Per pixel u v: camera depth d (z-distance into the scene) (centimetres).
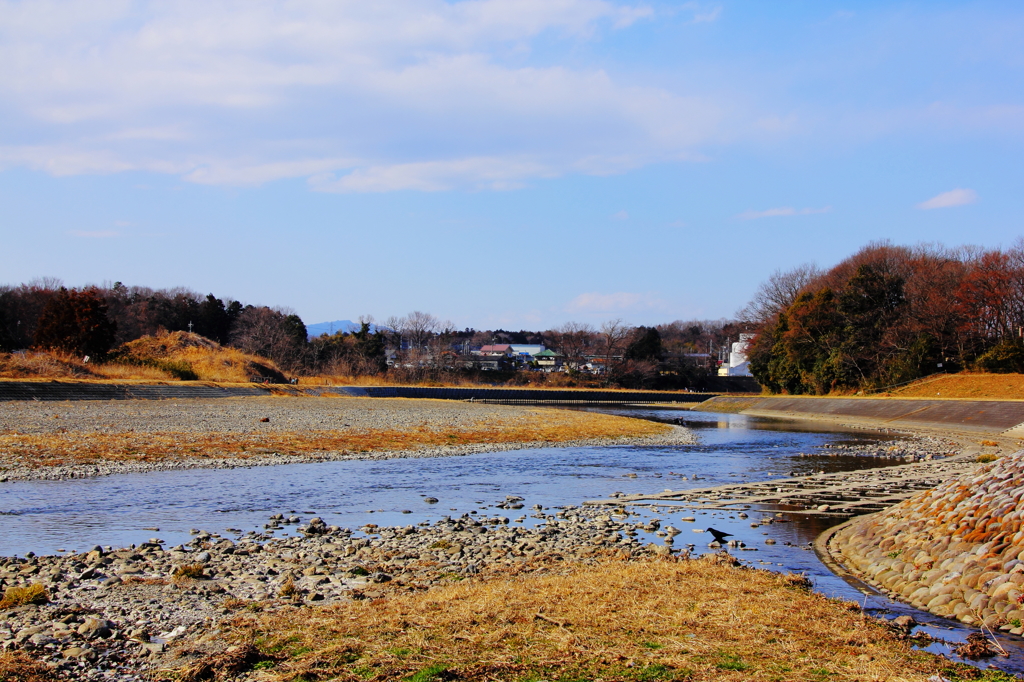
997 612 1084
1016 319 7600
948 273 8144
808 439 4991
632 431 5066
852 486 2659
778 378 9862
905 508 1670
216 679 799
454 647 886
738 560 1493
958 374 7475
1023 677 849
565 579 1237
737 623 995
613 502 2292
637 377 13300
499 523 1897
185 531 1717
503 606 1052
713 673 813
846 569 1470
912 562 1357
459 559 1447
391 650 876
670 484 2736
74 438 3153
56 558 1379
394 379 12375
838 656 881
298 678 793
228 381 7931
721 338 18438
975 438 5053
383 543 1605
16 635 945
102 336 7750
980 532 1307
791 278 11225
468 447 3862
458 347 19775
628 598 1106
